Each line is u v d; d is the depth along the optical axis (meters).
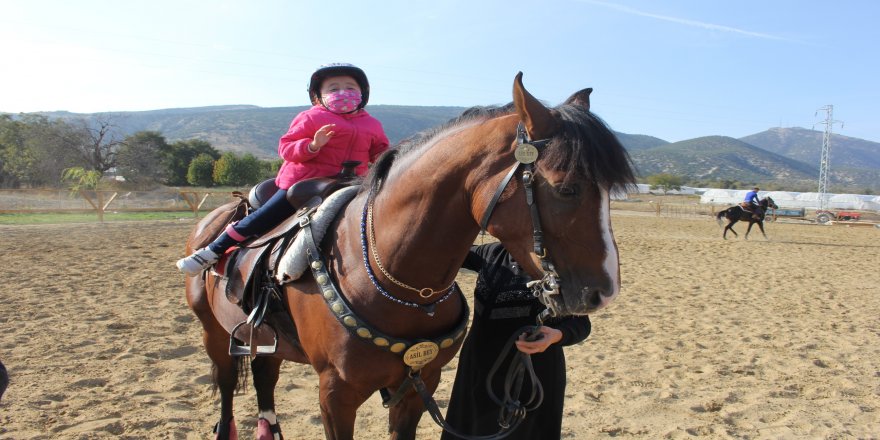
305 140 2.73
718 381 5.12
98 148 45.38
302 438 3.84
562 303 1.87
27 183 41.59
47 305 7.11
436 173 2.14
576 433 4.05
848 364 5.67
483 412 2.79
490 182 1.98
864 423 4.26
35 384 4.48
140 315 6.79
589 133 1.82
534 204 1.86
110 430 3.75
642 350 6.03
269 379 3.34
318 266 2.39
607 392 4.81
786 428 4.14
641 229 23.02
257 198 3.01
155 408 4.14
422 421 4.24
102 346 5.56
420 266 2.23
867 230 27.03
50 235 14.97
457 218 2.14
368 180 2.45
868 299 9.17
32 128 43.78
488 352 2.78
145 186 42.56
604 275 1.81
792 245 18.38
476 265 2.95
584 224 1.81
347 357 2.28
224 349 3.53
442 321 2.41
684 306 8.31
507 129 2.03
